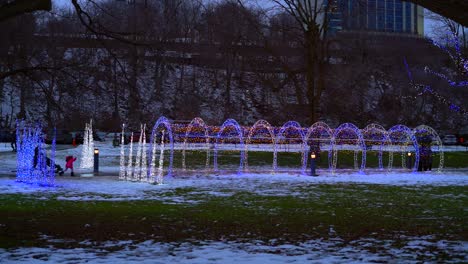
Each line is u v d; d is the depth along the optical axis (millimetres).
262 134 54719
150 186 21000
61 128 52250
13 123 58250
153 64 56844
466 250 9703
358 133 35781
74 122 48656
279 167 33812
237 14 46750
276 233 11328
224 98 70688
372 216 13820
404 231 11664
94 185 21062
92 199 16812
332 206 15766
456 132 67500
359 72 60844
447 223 12781
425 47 71312
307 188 21094
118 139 49656
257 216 13656
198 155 39406
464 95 67375
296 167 34062
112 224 12258
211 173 28344
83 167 30688
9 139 54938
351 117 60844
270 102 64375
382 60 71500
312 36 38344
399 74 69250
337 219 13281
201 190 19859
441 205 16188
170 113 61406
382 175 28438
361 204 16281
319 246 10000
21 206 15047
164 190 19688
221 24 45125
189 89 68000
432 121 68438
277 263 8570
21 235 10914
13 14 10195
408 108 67688
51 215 13469
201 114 65188
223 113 67312
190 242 10320
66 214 13648
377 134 52312
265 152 41062
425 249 9781
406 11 90375
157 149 43344
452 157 40844
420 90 67688
